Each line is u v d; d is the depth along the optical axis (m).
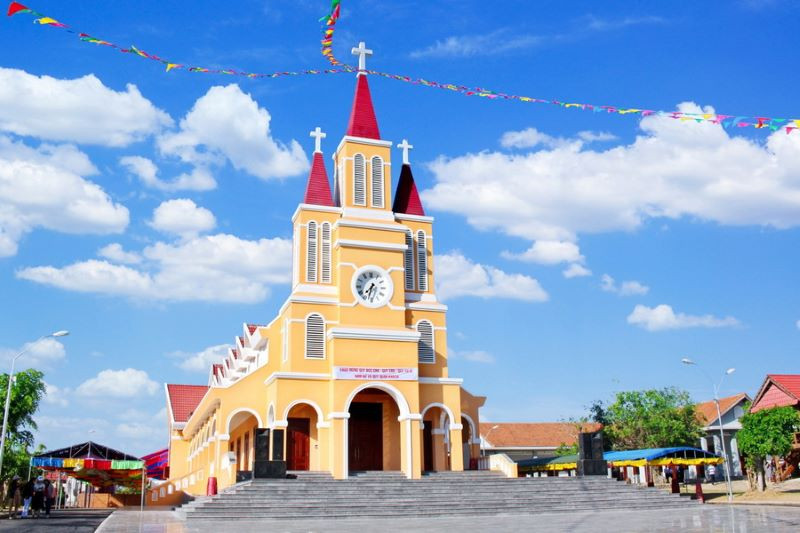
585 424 72.62
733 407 71.69
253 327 55.00
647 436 59.56
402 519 31.91
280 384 41.75
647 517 30.58
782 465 50.44
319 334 43.84
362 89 50.16
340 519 32.03
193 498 50.25
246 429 51.69
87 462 47.56
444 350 47.00
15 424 54.12
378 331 43.31
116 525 28.66
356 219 46.09
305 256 45.59
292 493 34.84
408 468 41.12
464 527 26.83
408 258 48.72
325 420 42.12
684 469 61.72
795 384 53.59
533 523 28.42
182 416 72.12
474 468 47.50
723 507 37.16
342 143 48.28
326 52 31.92
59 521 34.41
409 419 42.22
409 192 51.12
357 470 44.38
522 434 82.00
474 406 48.75
